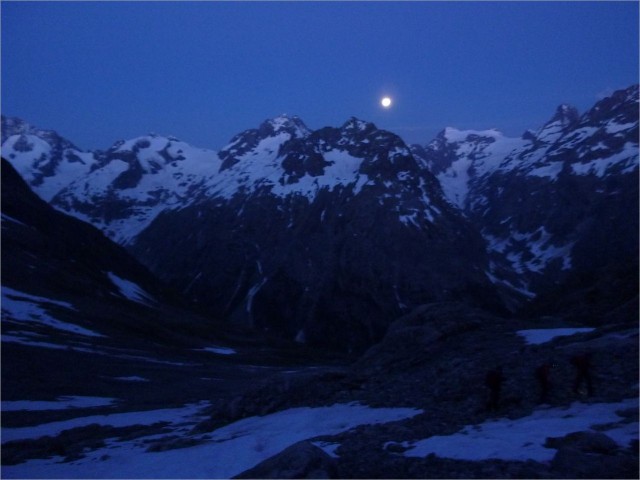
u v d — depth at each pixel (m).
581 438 8.76
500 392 12.43
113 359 37.94
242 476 8.59
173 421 19.42
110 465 12.25
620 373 12.66
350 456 9.82
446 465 8.78
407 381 16.08
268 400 16.52
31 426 20.06
